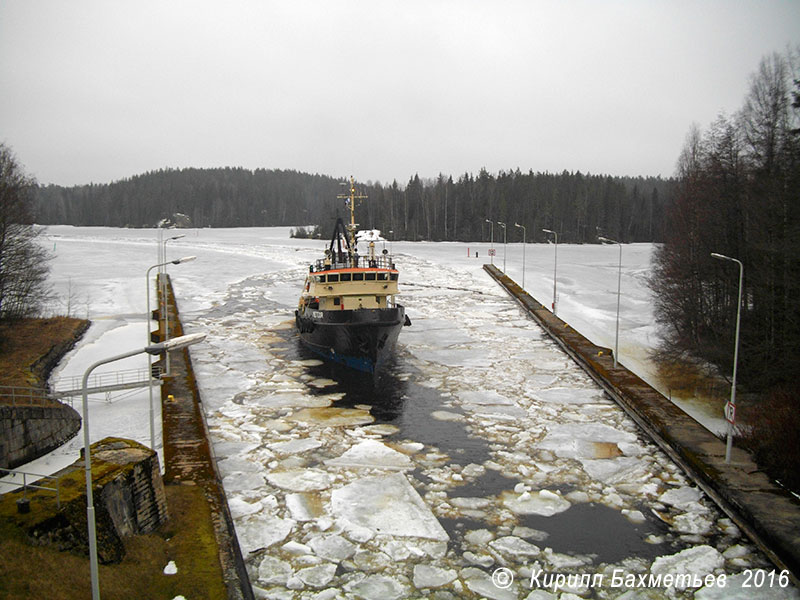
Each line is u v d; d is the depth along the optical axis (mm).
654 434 21078
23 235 40938
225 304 49031
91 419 22422
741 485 16266
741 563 13773
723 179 31703
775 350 24953
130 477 12336
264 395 26328
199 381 28438
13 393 20594
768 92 28844
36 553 10125
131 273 65125
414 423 22938
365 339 27141
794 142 25500
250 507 16344
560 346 35156
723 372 27516
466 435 21734
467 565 13836
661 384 28438
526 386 27688
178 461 17344
